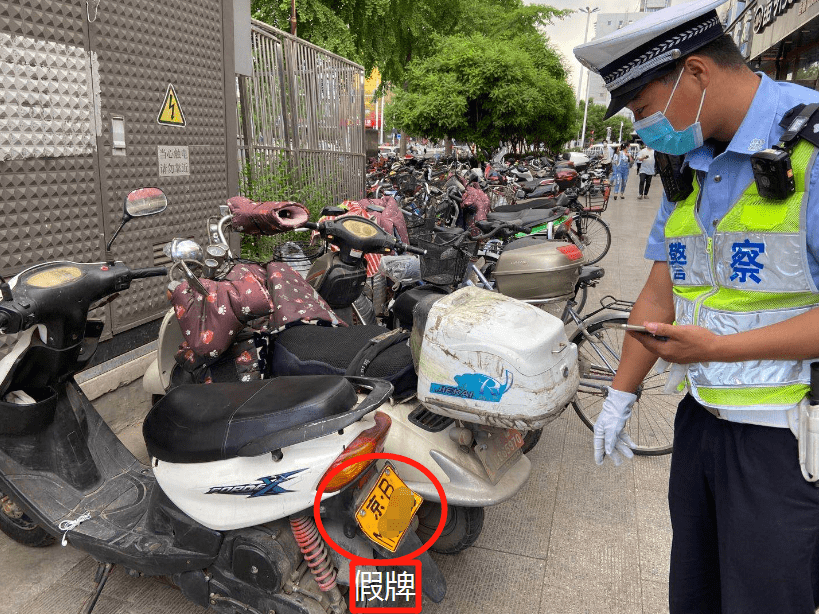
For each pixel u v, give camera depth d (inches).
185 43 164.7
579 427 159.3
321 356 100.8
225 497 75.5
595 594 99.6
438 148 1282.0
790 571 56.1
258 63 231.9
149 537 87.2
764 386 55.8
